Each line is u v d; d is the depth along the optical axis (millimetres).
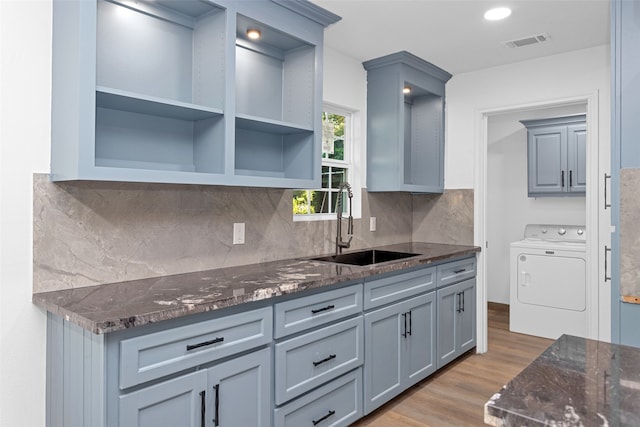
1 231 1630
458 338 3346
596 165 3088
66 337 1581
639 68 2025
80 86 1555
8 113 1641
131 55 1966
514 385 915
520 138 4922
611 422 750
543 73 3322
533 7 2471
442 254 3092
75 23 1579
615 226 2090
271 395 1888
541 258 4078
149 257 2072
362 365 2404
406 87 3443
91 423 1405
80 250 1837
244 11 2107
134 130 1997
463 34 2857
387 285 2590
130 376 1400
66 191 1793
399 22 2670
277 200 2721
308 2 2352
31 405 1700
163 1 1994
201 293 1732
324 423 2158
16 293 1666
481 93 3629
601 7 2465
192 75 2188
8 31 1639
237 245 2480
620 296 2070
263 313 1832
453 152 3789
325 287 2152
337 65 3166
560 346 1181
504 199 5031
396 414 2562
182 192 2209
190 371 1584
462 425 2432
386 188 3320
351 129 3398
